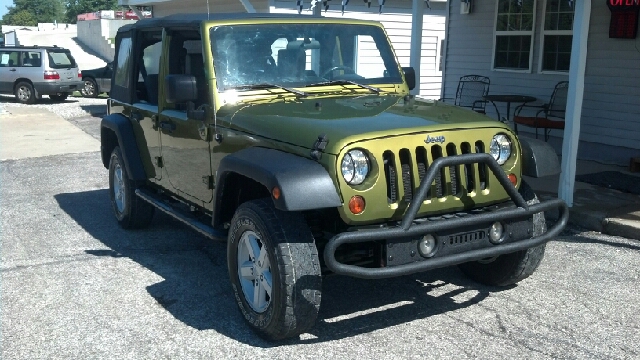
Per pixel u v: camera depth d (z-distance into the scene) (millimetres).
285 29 5223
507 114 11922
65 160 11461
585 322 4547
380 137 3955
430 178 3855
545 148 4637
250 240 4270
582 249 6125
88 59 38281
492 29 12625
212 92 4871
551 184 8352
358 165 3881
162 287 5305
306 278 3961
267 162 3977
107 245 6477
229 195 4664
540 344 4215
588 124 11211
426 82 17406
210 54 4930
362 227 3977
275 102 4922
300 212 4113
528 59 12016
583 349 4141
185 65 5500
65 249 6363
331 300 5012
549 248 6160
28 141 13648
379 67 5613
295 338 4348
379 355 4078
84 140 13703
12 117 17953
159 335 4414
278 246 3953
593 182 8383
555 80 11555
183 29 5402
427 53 17172
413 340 4289
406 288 5238
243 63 5020
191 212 5555
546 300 4938
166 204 5824
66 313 4801
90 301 5023
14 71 21859
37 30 52750
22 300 5055
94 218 7543
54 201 8445
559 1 11297
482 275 5227
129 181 6645
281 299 3963
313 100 4965
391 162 4004
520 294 5062
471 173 4270
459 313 4723
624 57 10523
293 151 4082
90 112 19188
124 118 6625
